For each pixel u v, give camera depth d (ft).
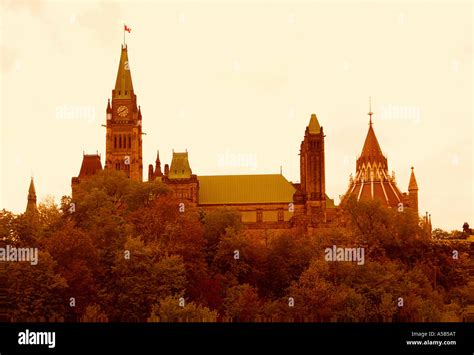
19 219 513.04
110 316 482.69
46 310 456.04
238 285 546.26
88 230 570.87
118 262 504.02
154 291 492.13
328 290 506.89
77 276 477.36
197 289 527.81
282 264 589.73
